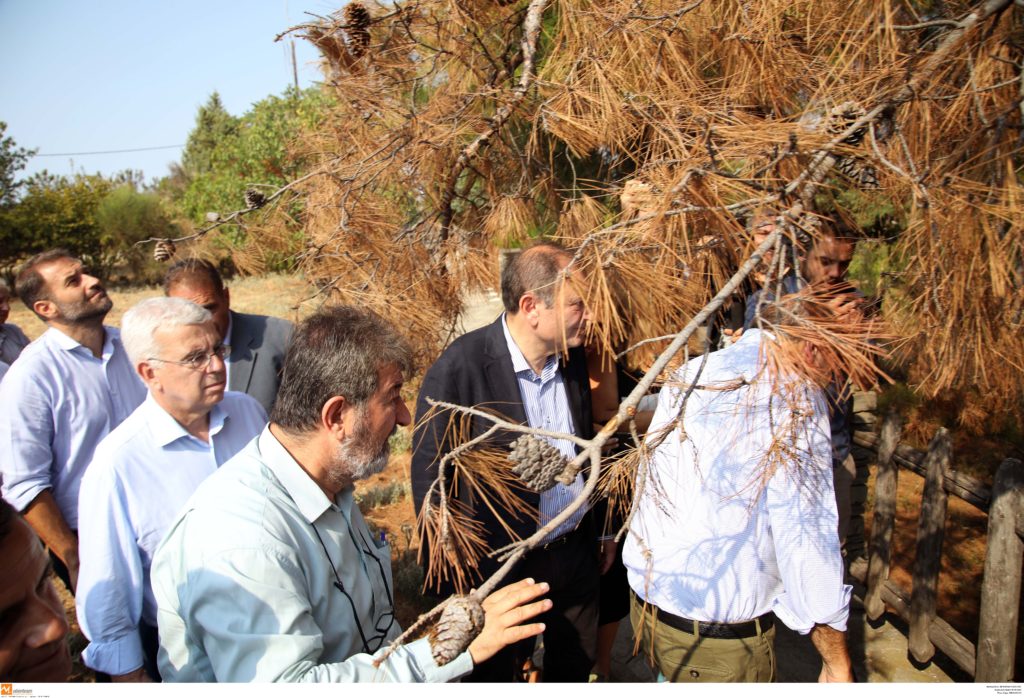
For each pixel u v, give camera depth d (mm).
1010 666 2389
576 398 2340
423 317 2656
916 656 2883
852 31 1959
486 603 1420
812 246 1699
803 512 1630
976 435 4379
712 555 1771
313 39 2672
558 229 2699
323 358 1443
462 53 2729
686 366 1724
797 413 1390
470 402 2201
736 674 1799
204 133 33688
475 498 2148
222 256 2959
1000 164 1742
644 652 3117
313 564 1440
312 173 2713
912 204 1612
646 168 1814
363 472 1519
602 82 2174
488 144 2881
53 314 2584
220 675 1259
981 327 1596
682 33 2191
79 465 2615
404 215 3059
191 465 2053
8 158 18344
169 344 1946
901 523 4332
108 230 18078
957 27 1809
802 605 1674
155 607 1999
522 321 2164
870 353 1396
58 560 2641
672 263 1573
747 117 1836
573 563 2342
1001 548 2379
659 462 1870
